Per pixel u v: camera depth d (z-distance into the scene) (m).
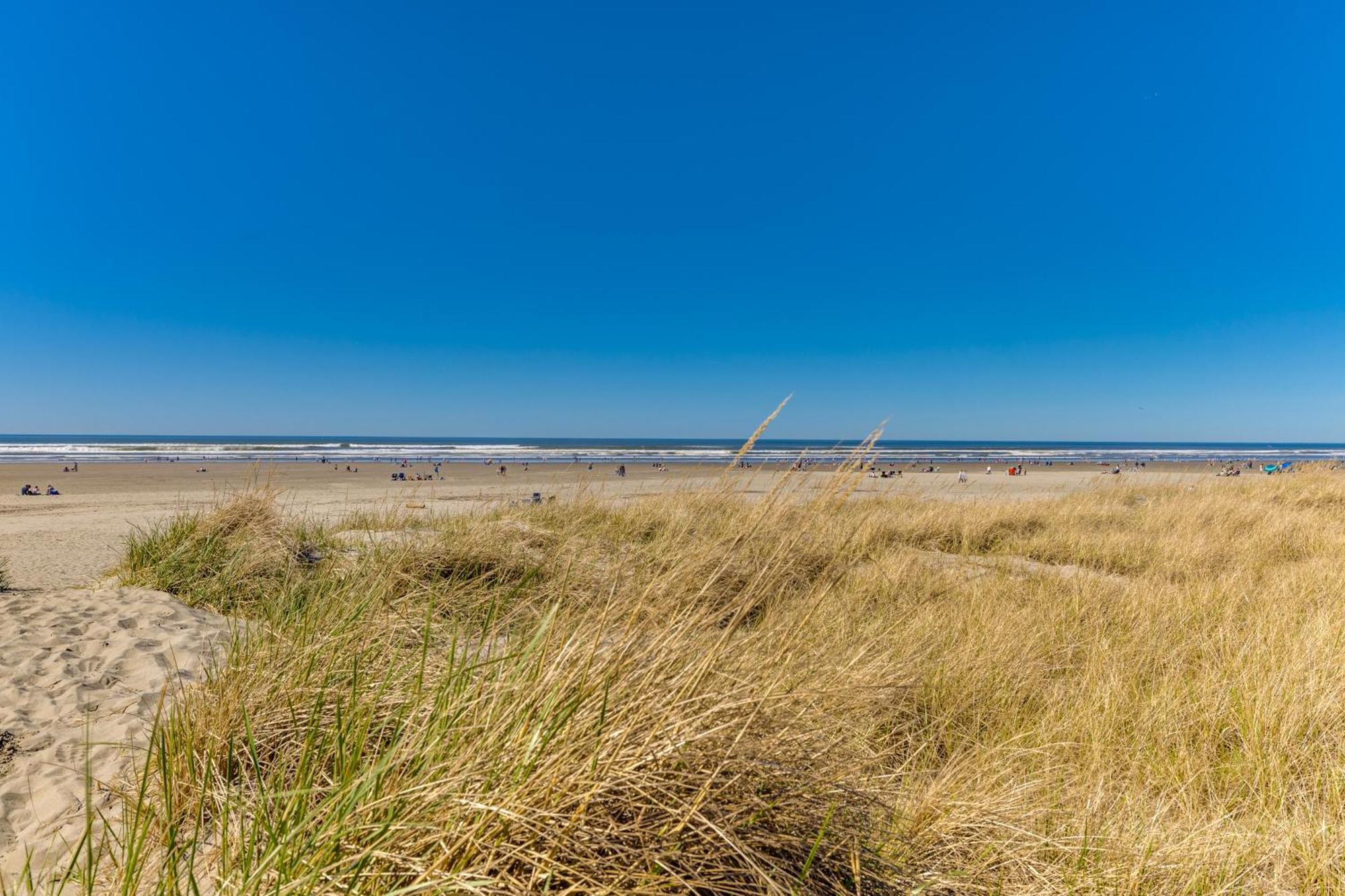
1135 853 2.38
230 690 2.86
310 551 6.94
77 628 4.86
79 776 2.81
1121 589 6.51
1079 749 3.33
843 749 2.30
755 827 1.76
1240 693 3.74
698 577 2.78
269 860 1.69
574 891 1.53
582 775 1.66
